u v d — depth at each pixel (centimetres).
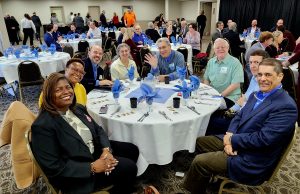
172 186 196
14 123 146
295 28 863
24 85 377
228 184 192
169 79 266
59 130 130
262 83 151
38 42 1338
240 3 1098
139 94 223
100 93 231
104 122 182
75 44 712
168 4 1788
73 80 195
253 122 150
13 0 1485
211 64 272
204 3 1356
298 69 321
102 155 152
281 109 138
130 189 160
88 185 138
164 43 286
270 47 361
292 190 191
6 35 733
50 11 1594
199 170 157
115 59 318
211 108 191
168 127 165
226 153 156
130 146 173
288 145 135
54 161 127
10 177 212
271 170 145
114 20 1358
